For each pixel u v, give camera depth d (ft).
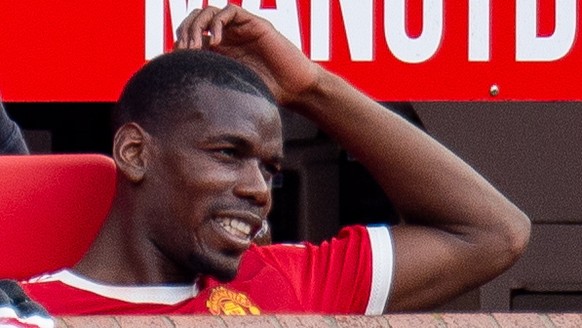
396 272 19.02
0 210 16.89
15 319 12.65
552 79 25.94
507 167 32.45
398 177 19.60
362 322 12.49
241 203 16.87
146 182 17.11
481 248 19.44
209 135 16.78
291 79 19.25
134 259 17.26
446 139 32.17
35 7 25.45
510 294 32.27
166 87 17.07
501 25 25.82
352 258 19.02
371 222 33.83
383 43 25.52
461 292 19.60
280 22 25.29
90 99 25.55
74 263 17.35
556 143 32.48
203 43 18.75
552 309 32.60
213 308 17.53
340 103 19.49
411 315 12.61
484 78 25.84
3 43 25.49
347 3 25.36
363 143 19.60
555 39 25.90
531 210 32.68
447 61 25.73
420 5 25.58
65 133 35.12
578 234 32.60
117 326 12.07
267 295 18.04
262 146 16.97
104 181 17.43
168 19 25.52
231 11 18.75
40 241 17.07
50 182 17.17
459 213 19.51
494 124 32.32
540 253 32.53
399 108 32.07
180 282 17.48
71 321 12.19
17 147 22.80
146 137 17.11
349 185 33.78
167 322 12.14
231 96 16.96
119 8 25.48
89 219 17.34
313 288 18.70
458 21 25.71
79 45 25.55
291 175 33.50
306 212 33.50
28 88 25.57
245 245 16.97
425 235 19.42
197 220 16.87
